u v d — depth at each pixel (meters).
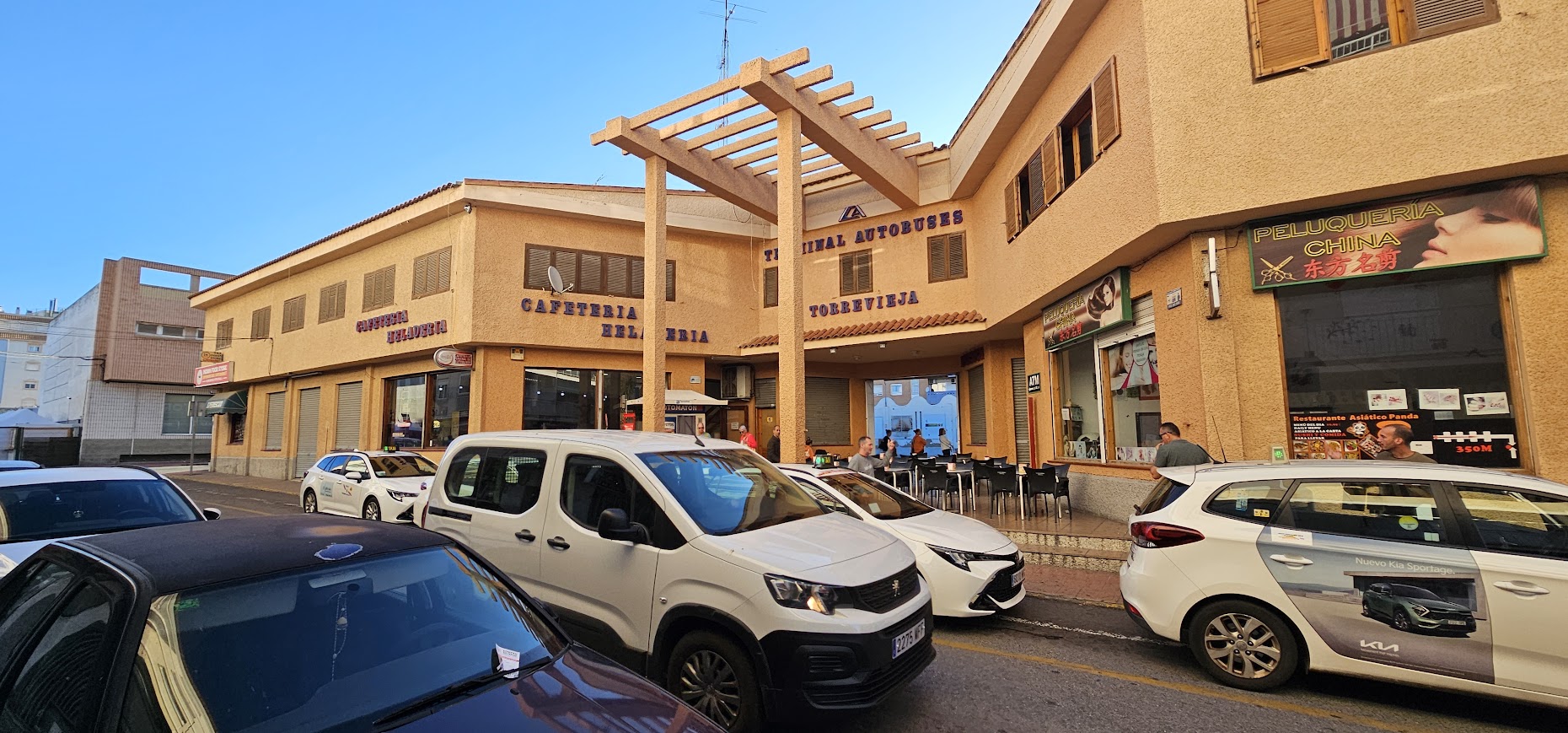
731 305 19.03
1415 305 7.59
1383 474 4.61
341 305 20.53
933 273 16.64
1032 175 12.54
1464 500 4.36
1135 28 8.94
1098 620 6.53
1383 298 7.73
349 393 20.78
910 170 16.72
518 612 2.89
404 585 2.73
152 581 2.31
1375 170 7.33
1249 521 4.80
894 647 3.84
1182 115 8.29
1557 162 6.75
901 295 16.92
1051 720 4.25
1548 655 3.93
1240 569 4.72
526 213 17.36
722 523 4.31
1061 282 11.30
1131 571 5.24
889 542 4.62
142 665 2.07
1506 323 7.17
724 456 5.26
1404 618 4.25
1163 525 5.07
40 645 2.40
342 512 12.85
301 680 2.24
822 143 13.79
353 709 2.20
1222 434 8.23
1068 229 11.02
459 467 5.77
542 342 17.14
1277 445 8.02
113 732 1.89
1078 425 12.44
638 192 18.56
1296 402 8.02
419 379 18.50
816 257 18.30
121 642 2.10
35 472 5.58
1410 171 7.18
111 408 32.50
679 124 13.73
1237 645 4.74
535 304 17.14
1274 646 4.63
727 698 3.81
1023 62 11.73
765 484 5.12
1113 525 9.93
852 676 3.63
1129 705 4.46
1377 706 4.45
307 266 21.81
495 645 2.64
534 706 2.32
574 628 4.47
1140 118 8.81
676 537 4.16
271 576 2.51
